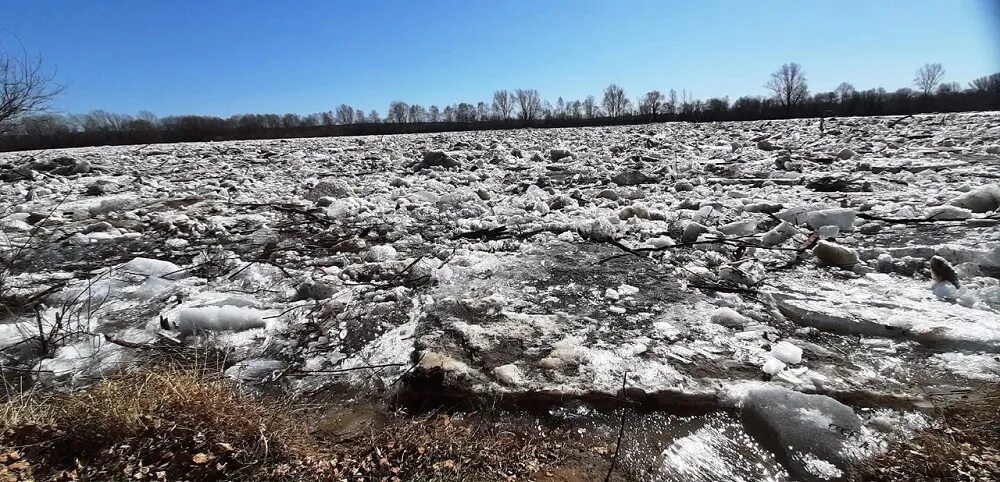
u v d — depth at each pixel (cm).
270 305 439
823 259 496
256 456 243
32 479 228
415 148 1875
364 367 335
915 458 243
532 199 835
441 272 492
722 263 503
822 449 251
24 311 433
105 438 248
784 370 315
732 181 973
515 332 371
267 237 648
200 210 821
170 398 262
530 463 252
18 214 763
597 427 279
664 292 441
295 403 303
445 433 272
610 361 331
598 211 726
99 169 1382
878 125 1922
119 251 604
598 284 462
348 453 257
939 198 700
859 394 294
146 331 395
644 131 2358
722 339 357
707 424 279
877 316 380
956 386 296
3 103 1077
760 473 246
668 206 782
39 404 273
